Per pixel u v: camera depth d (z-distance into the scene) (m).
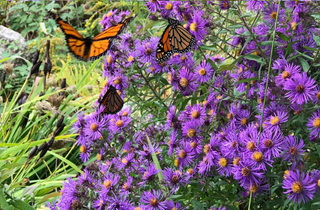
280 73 0.68
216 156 0.69
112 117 0.81
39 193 0.98
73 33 0.78
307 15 0.71
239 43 0.75
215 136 0.72
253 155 0.65
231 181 0.70
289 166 0.69
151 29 0.91
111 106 0.80
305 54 0.71
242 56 0.69
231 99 0.76
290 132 0.71
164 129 0.82
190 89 0.76
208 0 0.74
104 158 0.80
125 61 0.81
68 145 1.14
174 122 0.76
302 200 0.64
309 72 0.70
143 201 0.70
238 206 0.75
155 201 0.69
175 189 0.72
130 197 0.74
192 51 0.78
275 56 0.72
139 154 0.80
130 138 0.81
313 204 0.66
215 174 0.72
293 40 0.72
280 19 0.71
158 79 0.79
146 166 0.77
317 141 0.66
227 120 0.76
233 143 0.67
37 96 1.09
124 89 0.81
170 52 0.75
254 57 0.69
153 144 0.80
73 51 0.79
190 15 0.76
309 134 0.68
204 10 0.74
